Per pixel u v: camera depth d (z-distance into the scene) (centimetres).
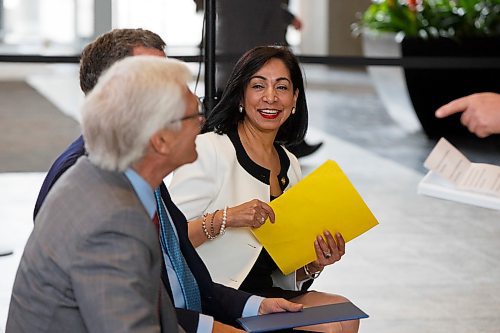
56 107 1239
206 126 362
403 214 745
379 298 548
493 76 1069
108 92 239
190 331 299
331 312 302
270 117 359
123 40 315
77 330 241
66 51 1781
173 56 593
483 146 1051
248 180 358
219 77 601
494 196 339
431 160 356
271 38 627
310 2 1877
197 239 340
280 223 346
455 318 518
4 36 1912
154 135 240
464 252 645
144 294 234
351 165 927
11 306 251
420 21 1100
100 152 239
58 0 1845
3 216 695
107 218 233
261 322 294
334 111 1286
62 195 243
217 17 602
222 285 326
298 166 385
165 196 312
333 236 347
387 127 1163
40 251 239
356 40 1844
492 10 1101
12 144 976
